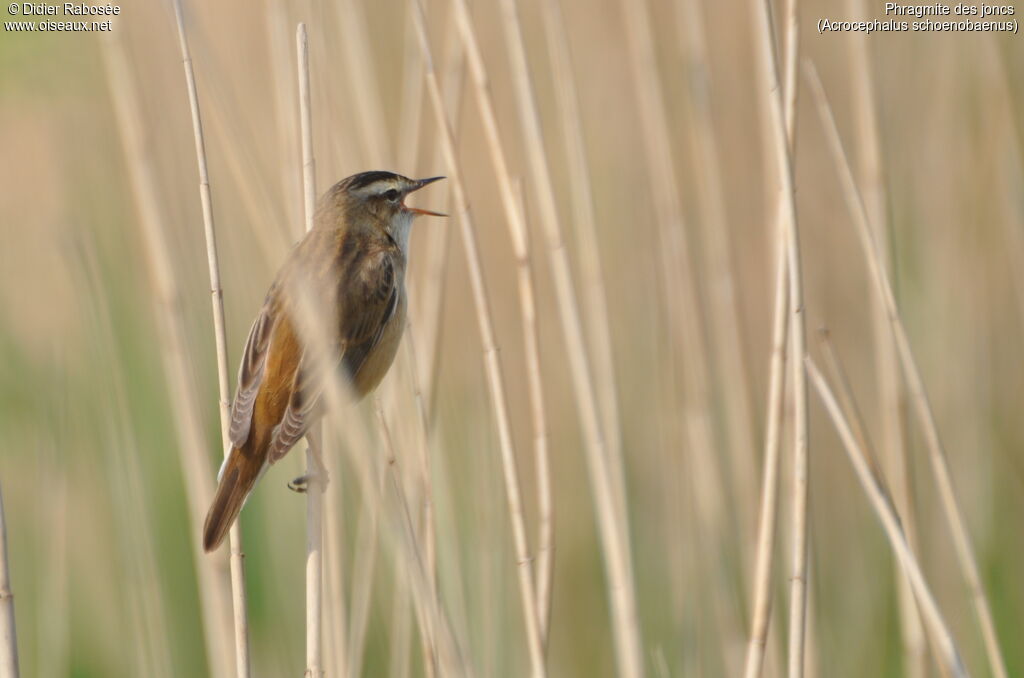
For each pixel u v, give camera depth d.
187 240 10.76
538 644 7.07
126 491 9.26
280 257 7.74
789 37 7.07
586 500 11.63
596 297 9.22
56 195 12.13
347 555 8.94
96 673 9.99
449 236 8.78
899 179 11.41
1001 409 11.76
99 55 11.72
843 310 12.08
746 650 9.37
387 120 11.75
